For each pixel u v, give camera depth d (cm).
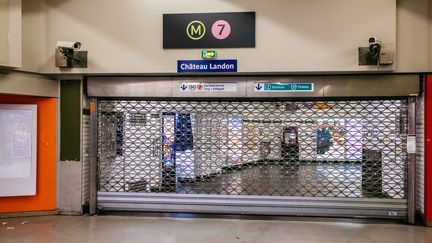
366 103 612
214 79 611
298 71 572
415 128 586
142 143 652
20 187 611
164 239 507
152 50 591
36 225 573
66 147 637
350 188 616
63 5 602
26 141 615
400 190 602
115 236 520
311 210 619
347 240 506
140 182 652
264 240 505
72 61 600
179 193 642
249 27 575
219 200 634
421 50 563
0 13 531
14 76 576
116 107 652
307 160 626
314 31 566
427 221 568
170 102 648
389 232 542
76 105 635
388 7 555
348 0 561
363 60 559
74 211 636
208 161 643
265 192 631
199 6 584
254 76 605
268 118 634
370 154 612
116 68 595
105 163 651
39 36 605
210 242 496
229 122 639
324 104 623
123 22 595
